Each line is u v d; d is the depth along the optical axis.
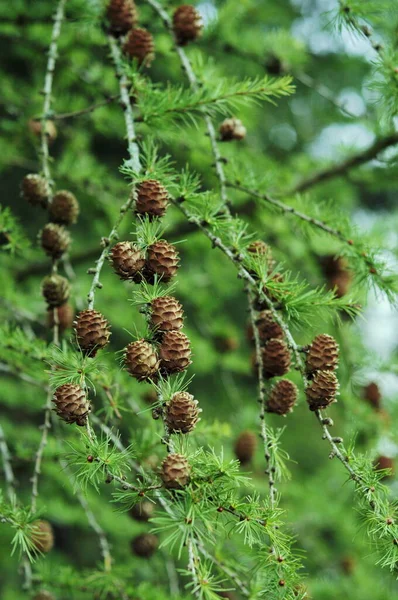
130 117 1.69
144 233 1.54
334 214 1.79
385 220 1.98
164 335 1.50
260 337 1.65
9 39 2.49
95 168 2.41
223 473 1.46
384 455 1.88
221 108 1.73
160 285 1.52
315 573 2.88
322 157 2.60
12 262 2.78
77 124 2.63
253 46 2.18
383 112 1.76
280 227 2.47
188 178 1.66
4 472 1.88
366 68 3.31
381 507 1.51
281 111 4.32
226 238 1.64
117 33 1.82
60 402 1.49
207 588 1.46
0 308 2.37
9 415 3.80
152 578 2.20
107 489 2.65
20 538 1.57
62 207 1.75
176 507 1.45
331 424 1.54
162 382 1.49
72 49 2.46
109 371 1.71
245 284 1.65
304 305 1.60
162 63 2.39
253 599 1.60
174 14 1.84
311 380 1.56
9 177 3.87
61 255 1.75
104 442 1.48
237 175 1.79
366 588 2.37
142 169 1.62
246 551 1.62
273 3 3.11
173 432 1.47
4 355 1.86
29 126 2.35
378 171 2.54
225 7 2.18
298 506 2.87
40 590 1.80
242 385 3.41
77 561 3.82
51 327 1.79
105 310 2.60
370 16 1.73
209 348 2.63
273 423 3.08
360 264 1.74
